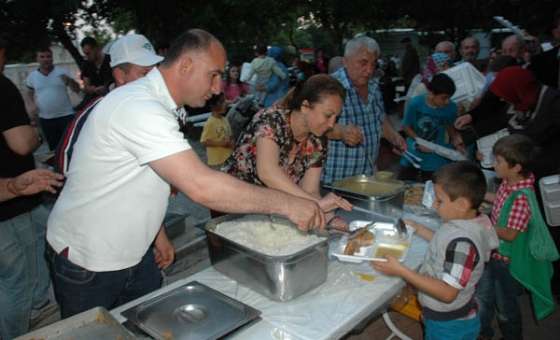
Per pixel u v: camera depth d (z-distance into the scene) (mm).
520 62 4602
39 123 5430
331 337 1228
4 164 2000
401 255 1606
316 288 1450
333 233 1757
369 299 1391
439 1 14219
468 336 1644
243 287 1460
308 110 1660
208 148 4367
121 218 1423
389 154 4441
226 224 1624
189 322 1221
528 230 2021
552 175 2463
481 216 1632
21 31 8000
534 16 11352
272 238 1479
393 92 7863
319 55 11586
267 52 7832
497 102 3031
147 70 1986
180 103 1430
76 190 1421
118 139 1290
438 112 3225
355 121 2572
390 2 15062
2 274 2125
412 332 2436
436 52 4762
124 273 1529
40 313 2594
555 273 2697
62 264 1486
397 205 2107
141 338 1071
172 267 3172
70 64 13703
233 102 7492
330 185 2443
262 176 1694
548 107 2490
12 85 1954
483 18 13984
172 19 9320
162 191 1468
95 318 1149
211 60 1345
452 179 1531
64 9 7535
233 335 1217
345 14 15227
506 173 2018
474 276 1535
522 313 2688
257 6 10977
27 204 2129
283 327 1254
